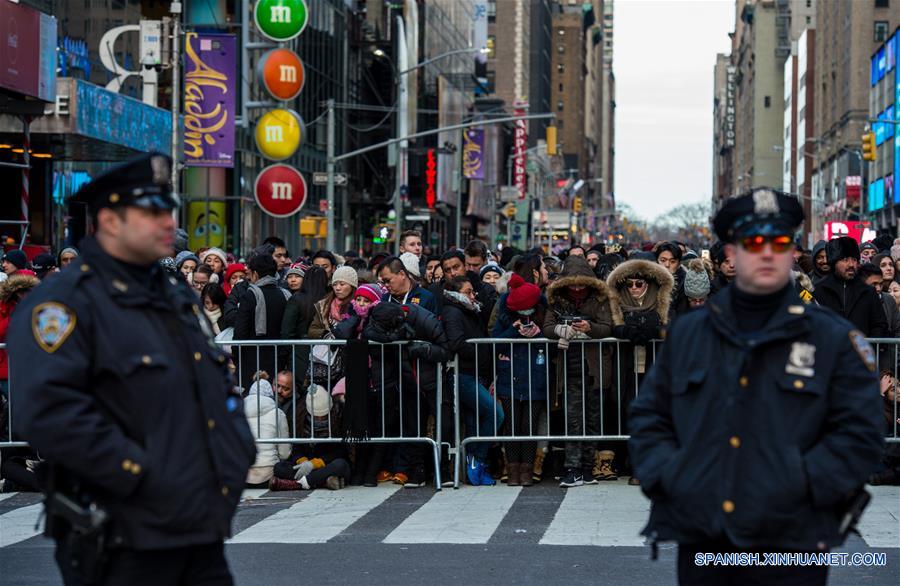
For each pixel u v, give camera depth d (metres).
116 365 4.68
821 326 4.79
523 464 12.77
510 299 12.53
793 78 183.38
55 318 4.64
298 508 11.59
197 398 4.81
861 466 4.67
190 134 34.12
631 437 5.07
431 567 8.88
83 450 4.51
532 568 8.83
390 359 12.72
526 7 174.50
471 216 101.00
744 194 4.87
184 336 4.84
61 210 35.53
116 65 37.97
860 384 4.73
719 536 4.76
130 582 4.66
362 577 8.58
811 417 4.71
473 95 112.88
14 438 12.78
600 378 12.44
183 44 37.75
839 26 139.38
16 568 8.93
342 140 67.44
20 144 30.45
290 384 13.19
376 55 72.00
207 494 4.75
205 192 48.44
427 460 13.25
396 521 10.79
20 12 25.25
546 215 121.38
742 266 4.81
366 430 12.44
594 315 12.38
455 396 12.62
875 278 14.48
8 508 11.77
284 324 13.90
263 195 30.42
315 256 16.69
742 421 4.75
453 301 12.62
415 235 17.48
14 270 16.66
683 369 4.90
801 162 172.38
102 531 4.64
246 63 48.66
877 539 9.73
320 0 61.66
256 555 9.35
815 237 141.62
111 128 29.91
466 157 89.94
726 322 4.84
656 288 12.30
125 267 4.82
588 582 8.39
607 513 11.02
